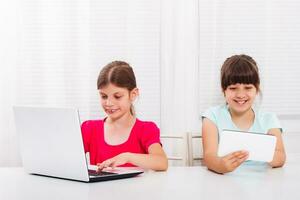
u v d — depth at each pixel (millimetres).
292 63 2436
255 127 2111
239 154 1655
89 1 2322
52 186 1438
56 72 2328
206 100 2402
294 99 2426
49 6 2314
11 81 2295
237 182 1521
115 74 1920
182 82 2396
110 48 2354
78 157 1471
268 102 2426
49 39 2322
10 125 2299
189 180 1557
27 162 1636
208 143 2000
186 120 2404
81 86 2334
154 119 2389
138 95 2154
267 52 2412
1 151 2301
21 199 1258
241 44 2398
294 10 2430
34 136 1565
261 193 1335
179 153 2396
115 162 1650
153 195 1302
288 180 1569
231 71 2012
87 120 2324
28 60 2316
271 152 1644
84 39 2326
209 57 2393
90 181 1502
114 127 2047
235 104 2031
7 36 2281
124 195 1301
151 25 2371
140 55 2373
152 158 1737
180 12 2385
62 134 1481
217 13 2385
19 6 2295
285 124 2436
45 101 2324
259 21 2406
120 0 2348
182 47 2391
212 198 1266
